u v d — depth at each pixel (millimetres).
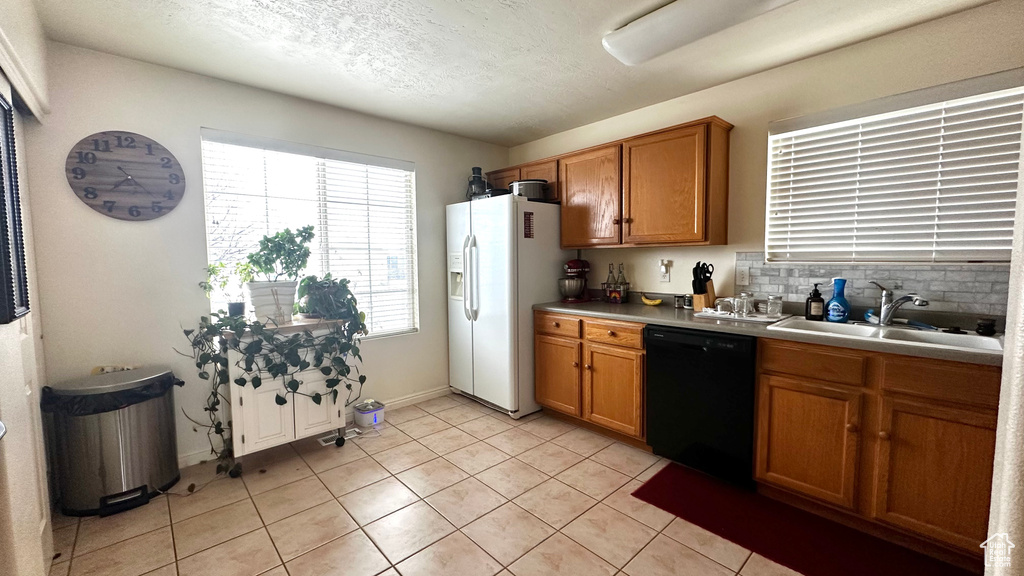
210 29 2020
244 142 2693
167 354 2467
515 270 3158
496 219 3217
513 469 2480
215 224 2646
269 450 2746
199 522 2012
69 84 2150
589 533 1906
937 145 2043
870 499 1827
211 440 2609
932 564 1698
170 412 2328
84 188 2199
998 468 555
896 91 2141
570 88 2770
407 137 3475
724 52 2311
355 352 2844
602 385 2834
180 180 2469
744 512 2055
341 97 2891
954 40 1986
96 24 1958
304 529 1954
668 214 2740
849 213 2311
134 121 2328
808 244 2457
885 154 2186
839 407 1886
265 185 2816
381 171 3365
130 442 2113
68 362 2191
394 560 1753
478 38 2127
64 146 2145
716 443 2283
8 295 1287
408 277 3562
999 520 507
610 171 3037
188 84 2484
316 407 2713
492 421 3209
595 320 2848
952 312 2047
